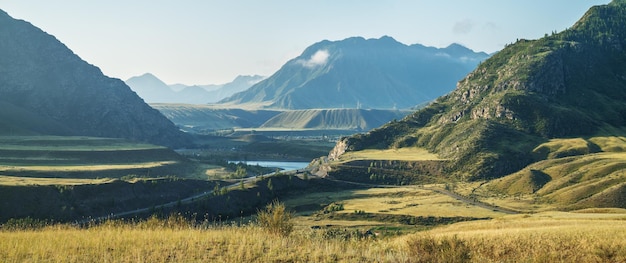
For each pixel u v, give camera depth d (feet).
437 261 88.53
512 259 129.39
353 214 575.38
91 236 94.79
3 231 108.27
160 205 652.48
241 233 101.55
